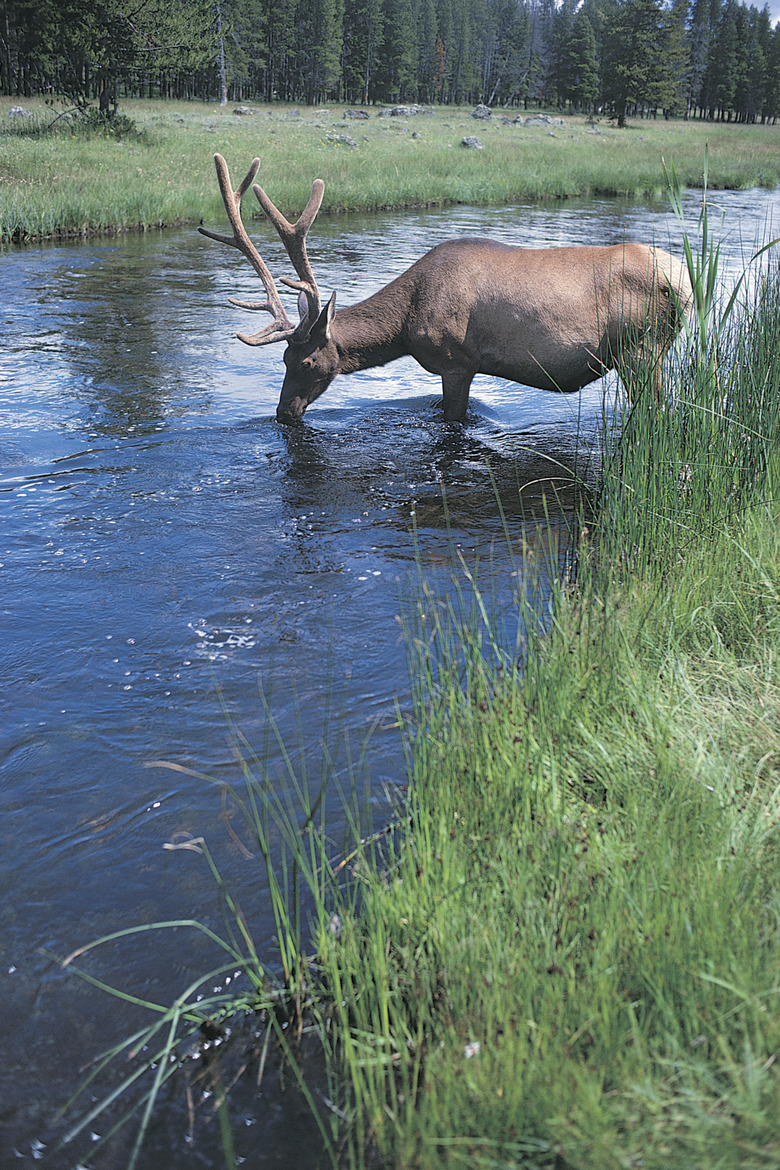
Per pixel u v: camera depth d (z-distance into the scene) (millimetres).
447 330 6430
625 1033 1861
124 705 3553
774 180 30250
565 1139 1695
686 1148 1652
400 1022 2068
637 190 26359
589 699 3117
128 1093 2051
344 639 4031
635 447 4492
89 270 12367
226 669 3799
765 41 121062
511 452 6469
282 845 2818
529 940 2152
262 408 7270
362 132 42000
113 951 2432
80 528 5105
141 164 21016
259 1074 2096
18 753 3258
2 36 41469
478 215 19531
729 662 3289
